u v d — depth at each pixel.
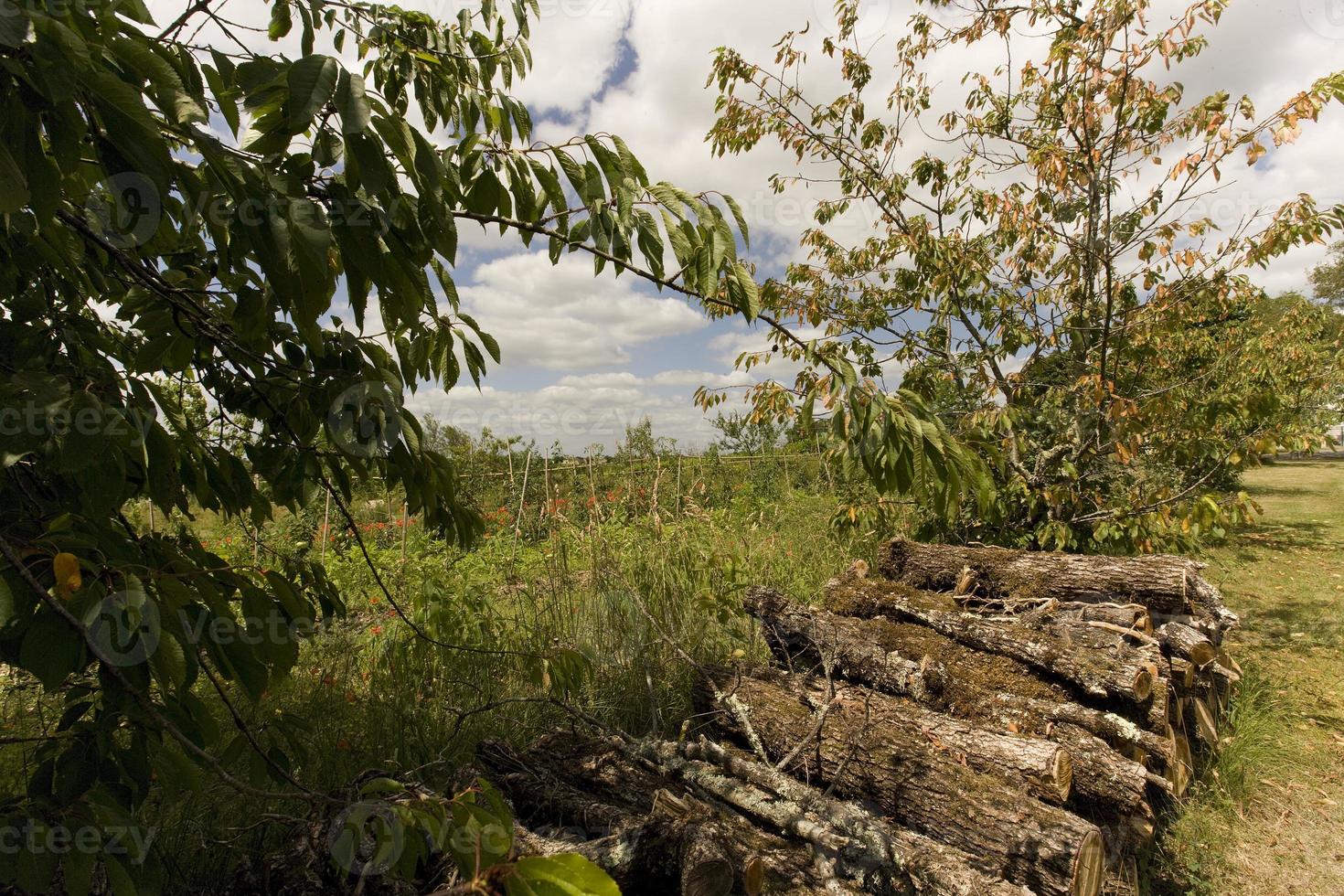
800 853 2.35
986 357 6.19
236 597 1.68
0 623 1.04
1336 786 3.73
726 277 1.58
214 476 1.99
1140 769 2.83
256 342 1.88
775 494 9.52
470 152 1.65
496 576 5.41
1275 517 11.91
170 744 1.38
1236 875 3.07
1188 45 4.89
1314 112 4.21
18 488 1.42
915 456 1.78
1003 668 3.60
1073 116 5.24
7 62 0.86
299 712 3.47
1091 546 5.62
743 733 3.33
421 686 3.80
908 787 2.80
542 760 2.76
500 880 0.99
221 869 2.49
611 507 7.14
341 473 2.27
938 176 6.29
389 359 2.13
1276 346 6.03
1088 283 5.62
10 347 1.48
